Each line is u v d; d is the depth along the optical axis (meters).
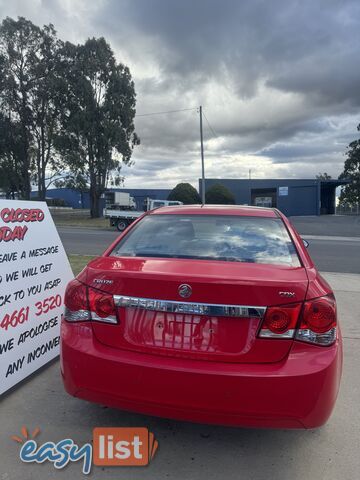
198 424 2.92
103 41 38.66
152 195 68.00
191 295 2.25
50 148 40.84
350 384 3.62
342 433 2.85
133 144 41.00
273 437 2.79
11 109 39.19
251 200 59.50
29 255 3.67
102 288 2.44
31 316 3.63
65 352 2.49
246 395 2.14
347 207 67.00
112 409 3.07
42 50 38.31
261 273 2.38
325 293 2.34
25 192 41.84
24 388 3.41
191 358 2.26
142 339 2.35
